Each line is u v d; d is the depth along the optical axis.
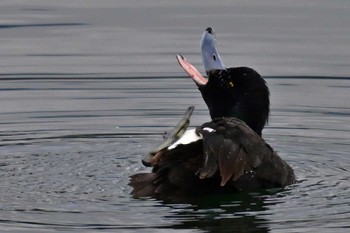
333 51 18.22
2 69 17.41
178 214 10.31
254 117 11.97
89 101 15.56
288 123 14.41
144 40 19.09
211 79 12.22
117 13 21.09
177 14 20.88
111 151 12.98
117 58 17.97
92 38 19.27
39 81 16.64
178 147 10.75
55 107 15.20
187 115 11.52
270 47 18.47
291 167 11.73
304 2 21.83
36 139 13.52
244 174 10.77
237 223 10.13
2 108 15.15
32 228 9.94
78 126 14.26
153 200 10.66
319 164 12.35
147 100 15.59
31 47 18.75
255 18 20.48
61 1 22.25
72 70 17.33
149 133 13.96
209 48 12.54
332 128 14.15
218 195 10.70
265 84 12.06
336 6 21.36
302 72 17.09
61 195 10.89
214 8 21.47
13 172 11.81
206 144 10.52
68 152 12.88
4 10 21.42
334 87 16.23
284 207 10.55
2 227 9.96
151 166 11.12
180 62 12.77
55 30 19.81
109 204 10.58
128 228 9.94
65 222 10.07
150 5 21.80
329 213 10.38
